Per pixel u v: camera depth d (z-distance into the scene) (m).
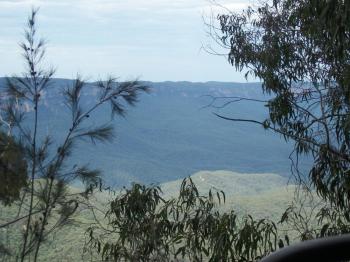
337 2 3.45
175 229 3.68
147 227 3.70
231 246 3.39
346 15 3.41
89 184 3.70
